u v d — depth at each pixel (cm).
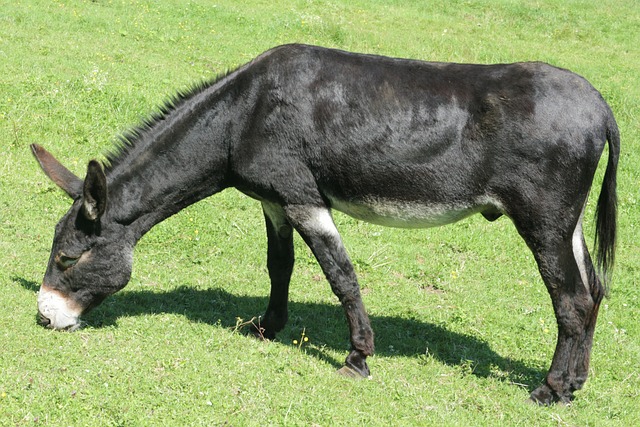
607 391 589
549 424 523
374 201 553
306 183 550
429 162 535
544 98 526
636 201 1008
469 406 539
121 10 1523
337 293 561
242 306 679
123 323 607
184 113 572
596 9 2073
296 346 611
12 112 980
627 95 1402
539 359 636
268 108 548
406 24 1770
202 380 524
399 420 507
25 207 803
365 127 538
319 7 1797
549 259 532
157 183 577
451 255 845
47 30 1330
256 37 1514
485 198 539
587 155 526
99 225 571
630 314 748
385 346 635
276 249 613
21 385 490
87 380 505
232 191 922
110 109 1040
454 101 534
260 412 496
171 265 748
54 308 572
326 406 511
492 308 731
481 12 1947
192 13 1578
